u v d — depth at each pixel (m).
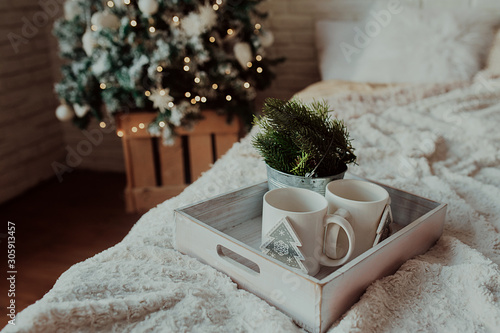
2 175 2.46
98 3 1.99
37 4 2.66
